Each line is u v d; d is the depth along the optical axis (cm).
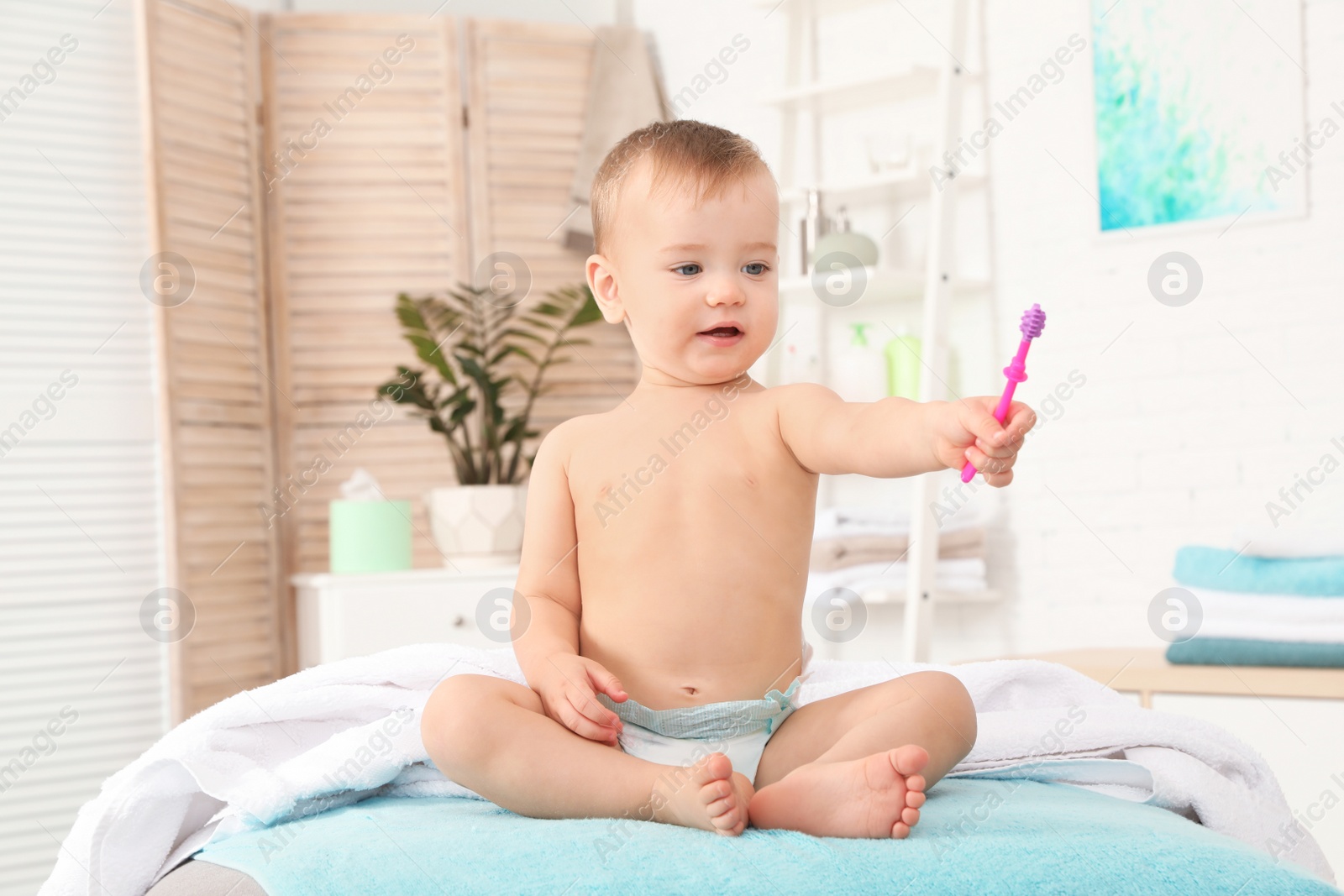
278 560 272
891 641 224
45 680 229
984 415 71
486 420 267
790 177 246
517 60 284
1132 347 201
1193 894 63
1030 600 211
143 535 245
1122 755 95
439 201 282
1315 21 183
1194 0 194
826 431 87
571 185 287
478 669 99
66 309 238
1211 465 192
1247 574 156
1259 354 187
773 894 62
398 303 268
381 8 297
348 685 98
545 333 282
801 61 246
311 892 67
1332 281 181
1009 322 215
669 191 95
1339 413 180
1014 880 64
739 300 94
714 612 90
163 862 90
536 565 98
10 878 221
